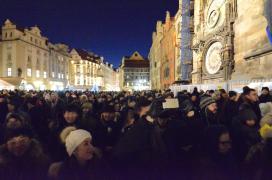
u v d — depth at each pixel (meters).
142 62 131.38
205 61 30.88
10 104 8.84
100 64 129.38
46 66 72.94
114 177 4.26
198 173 4.10
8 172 3.98
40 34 70.31
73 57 105.19
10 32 60.62
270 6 16.25
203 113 7.45
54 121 6.99
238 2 23.30
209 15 30.00
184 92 15.09
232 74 23.94
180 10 45.47
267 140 3.88
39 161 4.21
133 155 4.43
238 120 5.53
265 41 18.25
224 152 4.13
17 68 59.94
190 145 5.08
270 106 6.85
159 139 4.71
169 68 59.00
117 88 181.25
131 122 6.08
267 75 17.19
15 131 4.26
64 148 4.93
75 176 3.85
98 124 6.15
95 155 4.23
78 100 13.07
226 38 25.25
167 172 4.48
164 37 67.12
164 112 5.49
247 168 3.98
